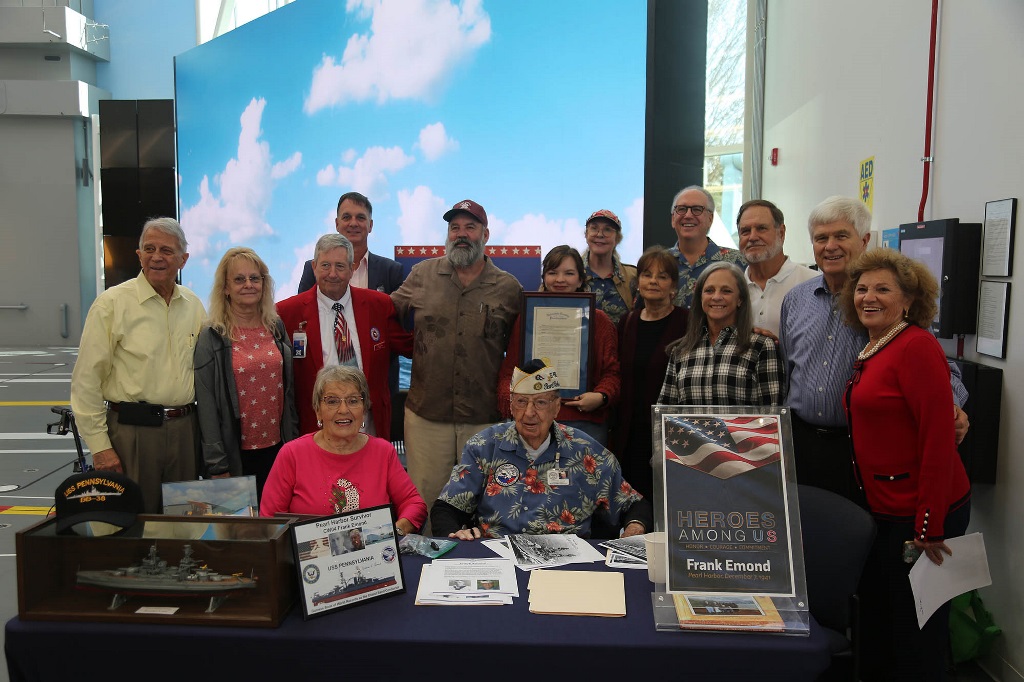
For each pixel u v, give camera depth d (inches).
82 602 71.1
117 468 114.3
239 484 95.0
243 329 120.6
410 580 80.0
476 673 67.6
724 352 110.7
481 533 98.3
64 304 602.5
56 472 245.3
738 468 75.8
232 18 578.6
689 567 73.0
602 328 131.3
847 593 82.5
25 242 597.9
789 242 249.3
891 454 90.9
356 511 76.5
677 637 67.7
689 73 247.1
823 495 89.8
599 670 66.9
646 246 236.8
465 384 135.5
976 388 108.7
